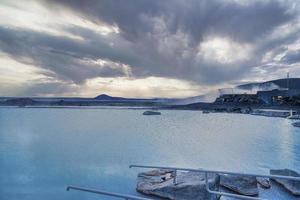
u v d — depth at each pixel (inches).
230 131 780.0
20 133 730.2
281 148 494.6
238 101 2444.6
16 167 350.0
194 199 185.6
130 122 1108.5
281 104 2084.2
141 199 101.8
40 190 250.1
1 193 242.2
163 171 279.3
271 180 245.3
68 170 330.0
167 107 2583.7
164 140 601.3
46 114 1612.9
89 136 673.0
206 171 129.0
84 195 233.3
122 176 297.9
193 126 948.6
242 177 225.6
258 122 1120.2
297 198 202.2
